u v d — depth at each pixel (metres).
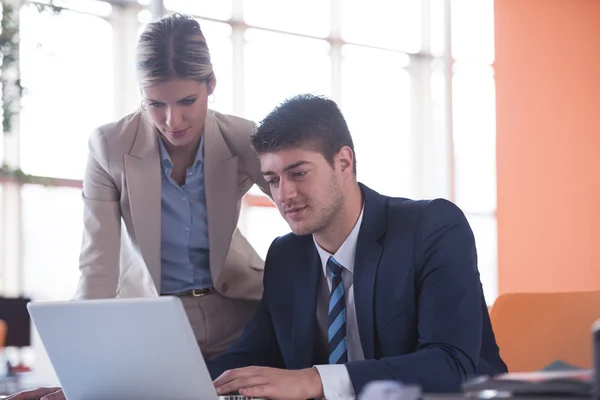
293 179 2.25
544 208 10.38
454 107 10.28
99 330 1.74
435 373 2.06
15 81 3.63
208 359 2.88
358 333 2.36
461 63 10.38
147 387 1.75
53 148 8.01
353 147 2.37
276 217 9.05
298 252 2.52
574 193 10.36
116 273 2.76
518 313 2.60
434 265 2.27
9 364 5.05
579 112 10.37
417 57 10.28
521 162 10.40
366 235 2.36
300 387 1.97
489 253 10.30
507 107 10.43
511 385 1.10
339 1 9.70
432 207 2.37
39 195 7.98
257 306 3.00
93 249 2.75
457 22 10.37
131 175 2.71
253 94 9.10
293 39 9.38
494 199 10.37
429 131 10.26
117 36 8.40
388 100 10.02
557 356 2.46
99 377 1.82
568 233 10.36
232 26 9.03
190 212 2.80
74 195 8.15
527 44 10.40
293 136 2.22
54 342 1.84
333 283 2.39
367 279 2.32
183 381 1.69
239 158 2.85
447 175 10.14
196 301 2.84
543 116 10.38
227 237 2.80
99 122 8.25
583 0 10.37
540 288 10.31
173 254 2.81
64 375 1.88
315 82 9.50
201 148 2.79
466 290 2.24
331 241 2.38
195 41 2.55
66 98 8.06
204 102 2.62
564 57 10.38
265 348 2.58
